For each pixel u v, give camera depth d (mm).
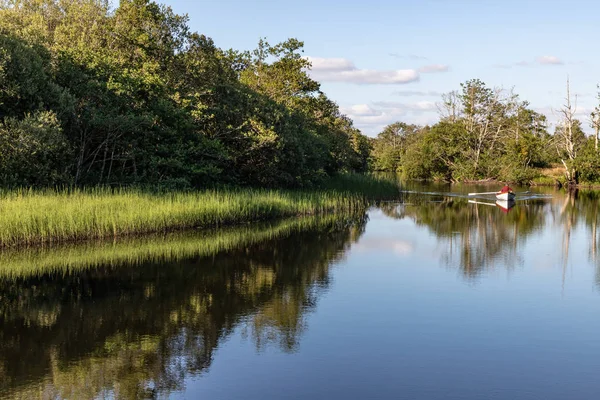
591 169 58719
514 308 11953
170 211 21281
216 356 9039
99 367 8531
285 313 11398
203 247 18625
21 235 16906
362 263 16766
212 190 27531
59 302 11930
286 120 33656
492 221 27984
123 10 29000
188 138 28266
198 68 30375
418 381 8117
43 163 20688
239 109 31031
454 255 18250
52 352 9125
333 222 26656
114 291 12891
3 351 9117
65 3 31875
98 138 24594
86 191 21484
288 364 8688
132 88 24891
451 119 75062
